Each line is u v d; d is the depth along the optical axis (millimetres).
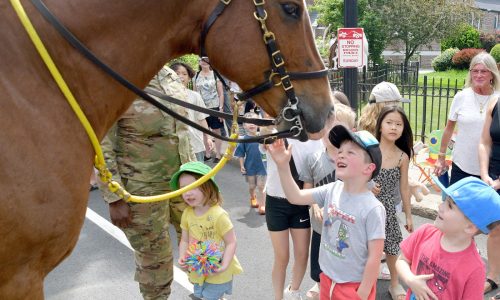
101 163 2113
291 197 3135
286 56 2111
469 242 2518
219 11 2061
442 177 5316
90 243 5422
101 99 2021
